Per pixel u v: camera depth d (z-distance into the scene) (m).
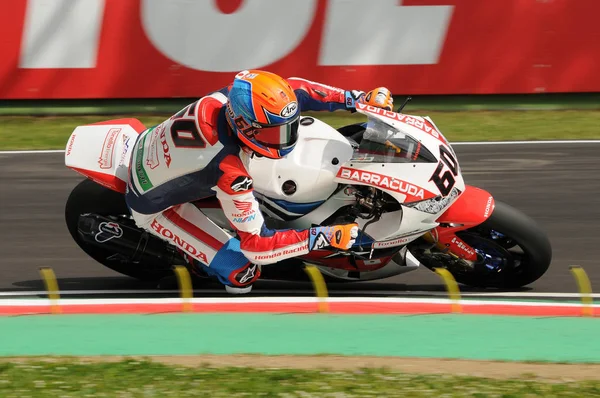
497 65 36.88
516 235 20.45
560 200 28.47
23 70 36.69
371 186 19.81
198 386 15.30
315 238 19.11
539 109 37.62
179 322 19.36
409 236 20.17
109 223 21.56
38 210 28.09
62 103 37.41
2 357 17.28
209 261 20.17
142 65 36.81
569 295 21.75
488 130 35.38
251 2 36.41
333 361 17.09
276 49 36.59
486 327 19.11
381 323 19.31
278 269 21.20
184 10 36.41
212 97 19.27
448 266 21.33
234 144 18.62
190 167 18.84
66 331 18.89
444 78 36.91
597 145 33.34
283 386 15.29
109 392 15.03
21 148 33.81
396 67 36.81
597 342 18.28
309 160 19.97
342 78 36.81
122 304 20.09
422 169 19.61
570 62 36.84
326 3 36.38
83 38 36.53
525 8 36.50
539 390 15.15
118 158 21.23
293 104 18.20
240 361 17.09
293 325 19.17
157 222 20.22
